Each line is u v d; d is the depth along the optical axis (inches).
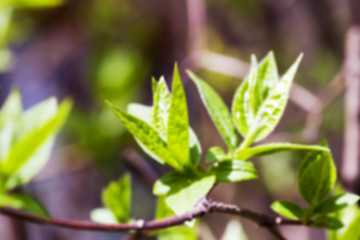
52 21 31.8
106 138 24.0
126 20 33.3
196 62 21.6
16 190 14.4
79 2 32.1
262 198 33.2
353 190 15.7
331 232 13.0
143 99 32.3
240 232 14.7
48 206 30.4
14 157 12.3
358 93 16.8
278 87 11.4
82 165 24.6
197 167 11.0
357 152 16.0
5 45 22.5
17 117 13.3
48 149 13.0
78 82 31.5
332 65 33.0
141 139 10.8
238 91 11.5
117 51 29.1
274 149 10.9
